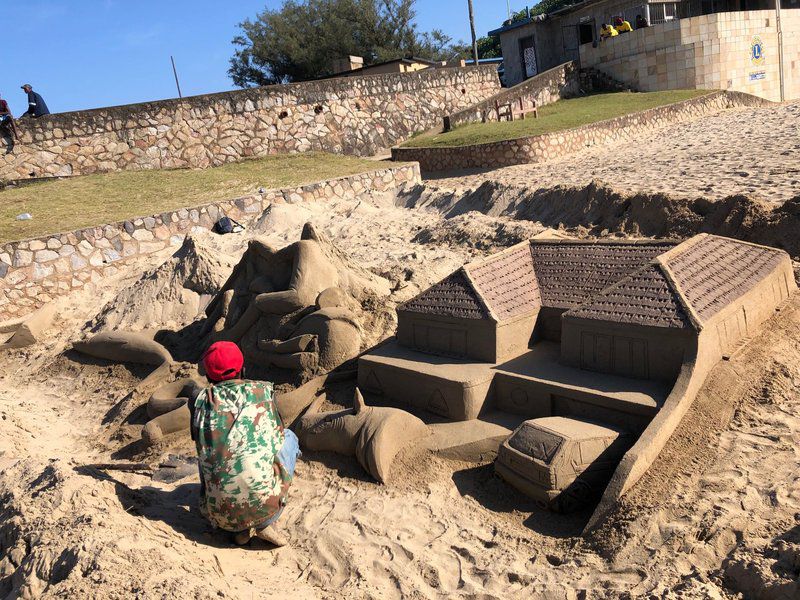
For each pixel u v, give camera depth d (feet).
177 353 30.58
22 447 23.29
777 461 14.75
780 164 34.14
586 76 82.79
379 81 73.82
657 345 17.35
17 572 13.14
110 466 20.12
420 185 47.85
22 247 40.68
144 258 44.62
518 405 19.22
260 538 15.97
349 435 19.15
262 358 26.22
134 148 60.80
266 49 125.49
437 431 19.27
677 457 15.46
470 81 83.05
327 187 51.78
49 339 36.96
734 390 17.04
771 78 76.23
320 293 25.70
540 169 50.08
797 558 11.52
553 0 139.64
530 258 22.98
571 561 13.71
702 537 13.20
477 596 13.28
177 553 13.79
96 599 11.48
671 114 63.77
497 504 16.42
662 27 74.08
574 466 15.69
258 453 14.83
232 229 46.78
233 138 64.85
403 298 28.53
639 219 30.99
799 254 24.47
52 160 57.77
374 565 14.70
